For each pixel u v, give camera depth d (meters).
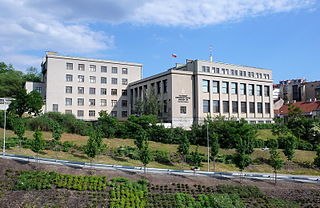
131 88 73.19
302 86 90.00
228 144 42.53
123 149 34.97
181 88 56.97
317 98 83.25
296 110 56.88
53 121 44.59
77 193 20.41
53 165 25.38
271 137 52.72
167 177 26.02
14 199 18.50
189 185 24.55
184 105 56.91
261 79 67.50
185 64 65.19
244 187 24.95
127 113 73.75
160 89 60.03
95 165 27.34
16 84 70.88
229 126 43.56
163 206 20.06
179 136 43.59
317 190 26.28
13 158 25.80
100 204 19.17
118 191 21.28
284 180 28.86
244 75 65.94
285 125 54.59
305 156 40.88
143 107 57.94
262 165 35.94
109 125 44.91
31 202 18.39
